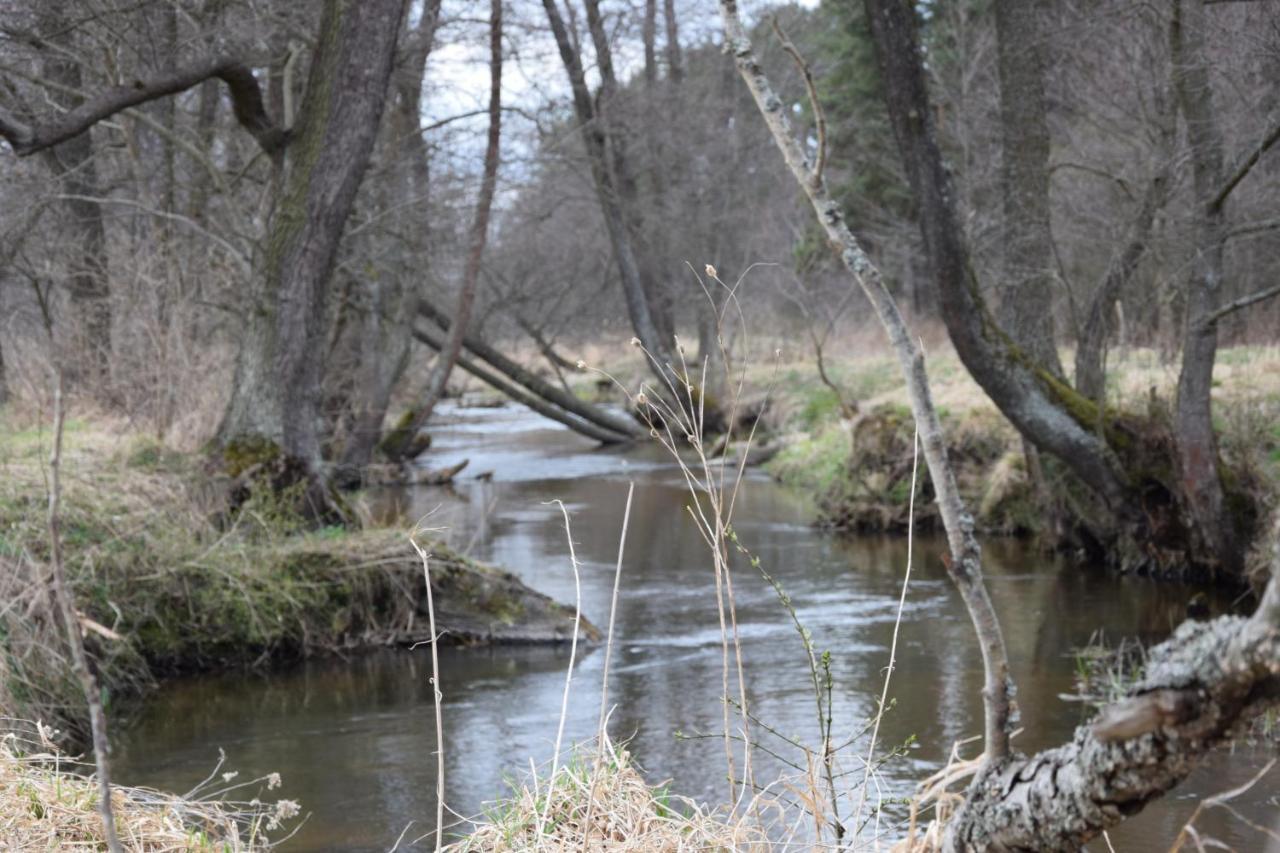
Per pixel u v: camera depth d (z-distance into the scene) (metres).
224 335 16.42
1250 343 17.62
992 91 19.80
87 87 15.79
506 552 13.81
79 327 13.96
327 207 11.82
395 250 21.03
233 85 11.76
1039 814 2.29
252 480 11.16
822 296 29.94
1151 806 5.89
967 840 2.47
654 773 6.37
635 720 7.53
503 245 26.47
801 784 5.87
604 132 24.45
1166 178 11.63
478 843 3.91
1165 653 2.02
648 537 14.77
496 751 6.98
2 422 13.11
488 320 28.38
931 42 24.05
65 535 8.92
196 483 10.68
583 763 4.26
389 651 9.71
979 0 22.45
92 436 12.16
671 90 28.55
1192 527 11.31
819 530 15.27
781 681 8.38
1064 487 12.96
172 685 8.77
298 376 11.67
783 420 23.72
